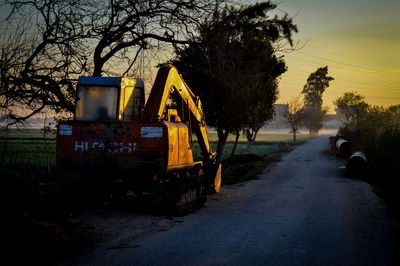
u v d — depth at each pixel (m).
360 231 8.21
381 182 18.95
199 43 11.85
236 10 11.39
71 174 11.30
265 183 19.67
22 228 5.82
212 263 5.57
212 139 71.12
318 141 77.62
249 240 7.14
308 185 18.69
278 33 11.64
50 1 11.52
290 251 6.40
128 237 7.00
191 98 12.03
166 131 8.70
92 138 8.76
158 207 9.55
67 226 7.29
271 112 18.50
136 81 9.92
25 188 7.84
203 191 12.43
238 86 11.85
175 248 6.37
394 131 24.33
